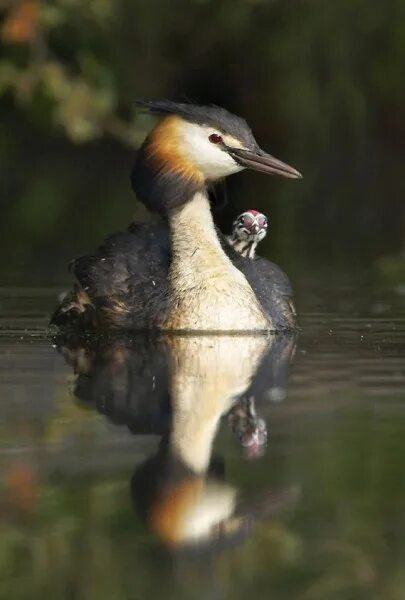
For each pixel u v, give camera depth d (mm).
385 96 28969
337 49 28672
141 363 11250
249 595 5719
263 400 9469
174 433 8367
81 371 10773
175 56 30594
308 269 19609
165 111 13859
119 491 7039
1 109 32906
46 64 21672
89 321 13391
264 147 29781
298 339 12766
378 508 6785
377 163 28922
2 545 6266
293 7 28812
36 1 21094
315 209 26391
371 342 12484
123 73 30016
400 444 8008
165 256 13742
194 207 13594
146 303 13234
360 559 6086
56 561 6039
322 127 28969
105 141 33344
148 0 29641
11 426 8570
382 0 28438
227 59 30312
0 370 10875
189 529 6477
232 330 13023
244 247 15266
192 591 5723
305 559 6133
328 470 7406
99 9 22672
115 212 25922
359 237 23141
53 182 30250
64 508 6719
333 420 8742
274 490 7098
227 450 7926
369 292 16906
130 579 5859
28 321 14172
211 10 29719
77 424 8648
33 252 21688
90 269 13578
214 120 13664
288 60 28969
